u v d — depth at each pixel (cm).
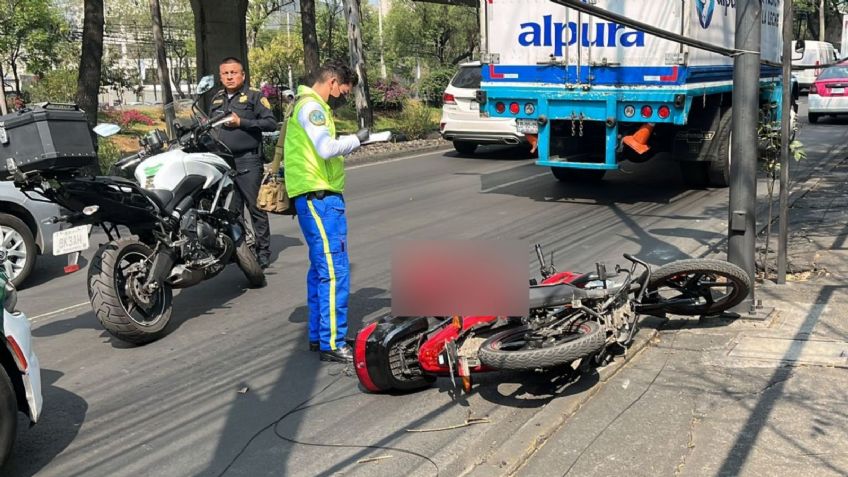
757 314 562
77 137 539
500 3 1055
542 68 1038
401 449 409
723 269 520
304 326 615
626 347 496
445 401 467
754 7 542
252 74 3219
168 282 604
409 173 1438
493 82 1082
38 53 2669
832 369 467
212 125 691
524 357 412
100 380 518
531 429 411
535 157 1612
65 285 762
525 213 1020
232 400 481
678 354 504
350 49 1928
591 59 998
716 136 1075
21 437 438
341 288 527
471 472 379
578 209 1034
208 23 2033
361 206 1109
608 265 738
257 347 571
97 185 544
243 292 714
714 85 1045
